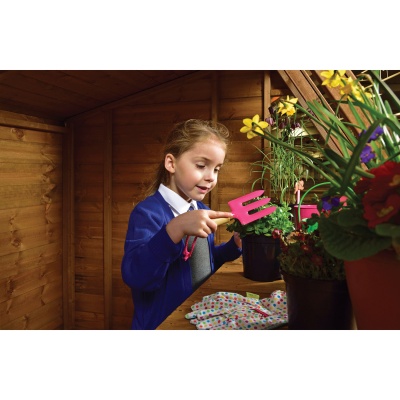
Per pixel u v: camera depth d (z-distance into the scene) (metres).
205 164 1.18
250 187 2.56
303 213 1.29
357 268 0.53
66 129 2.86
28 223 2.60
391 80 2.35
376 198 0.49
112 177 2.84
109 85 2.43
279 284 1.07
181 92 2.65
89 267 2.95
